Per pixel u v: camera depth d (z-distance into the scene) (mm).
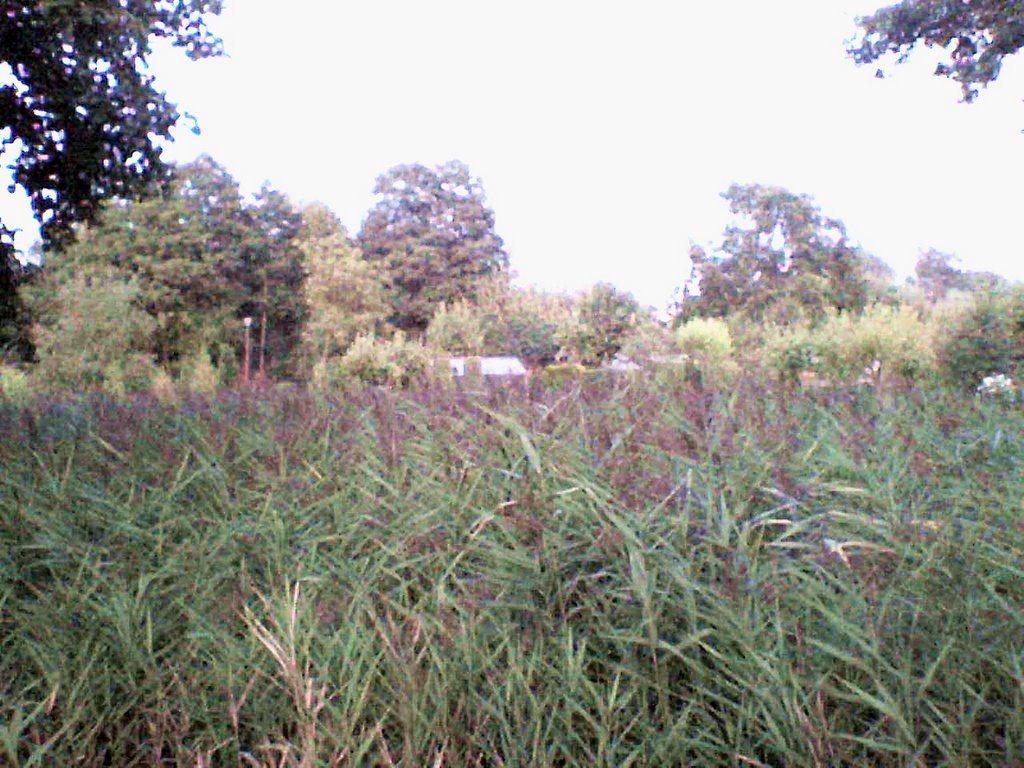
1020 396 4938
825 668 2012
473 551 2689
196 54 8547
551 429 3371
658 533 2484
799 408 4305
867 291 50969
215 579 2916
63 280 43125
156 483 3773
